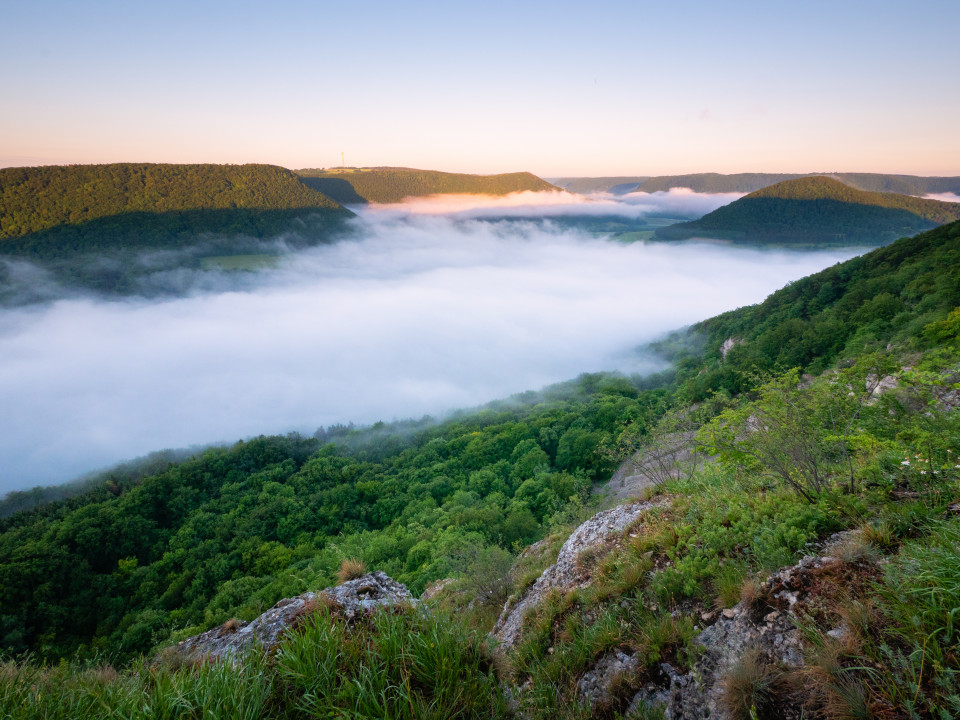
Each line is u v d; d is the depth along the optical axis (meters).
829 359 35.56
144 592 44.78
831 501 4.60
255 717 2.66
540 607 6.21
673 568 5.03
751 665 3.16
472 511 37.31
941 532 3.18
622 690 3.93
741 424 6.11
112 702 2.96
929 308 30.73
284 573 37.66
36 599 43.09
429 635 3.21
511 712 3.05
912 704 2.42
